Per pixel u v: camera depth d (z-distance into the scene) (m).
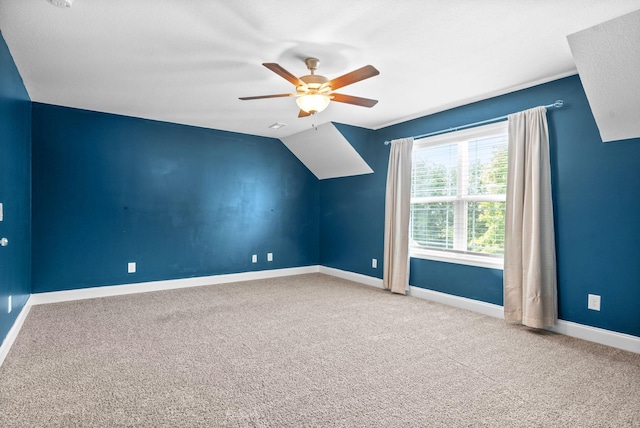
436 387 2.08
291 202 5.81
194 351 2.57
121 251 4.33
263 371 2.26
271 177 5.59
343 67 2.87
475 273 3.70
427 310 3.70
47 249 3.87
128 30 2.28
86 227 4.10
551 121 3.09
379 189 4.91
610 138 2.75
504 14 2.10
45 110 3.85
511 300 3.26
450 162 4.03
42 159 3.84
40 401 1.88
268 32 2.31
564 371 2.30
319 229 6.08
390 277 4.58
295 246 5.86
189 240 4.84
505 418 1.77
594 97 2.59
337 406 1.87
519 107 3.34
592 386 2.10
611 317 2.75
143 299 4.07
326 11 2.07
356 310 3.69
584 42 2.31
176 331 2.99
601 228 2.81
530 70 2.93
